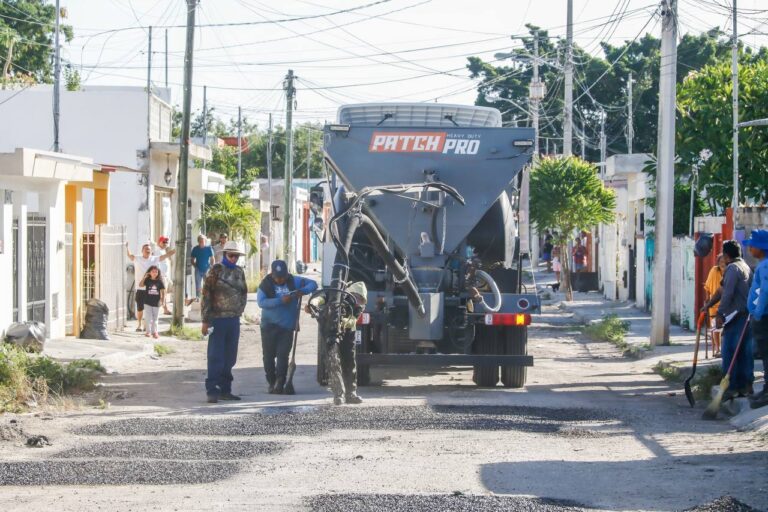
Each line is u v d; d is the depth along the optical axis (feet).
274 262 102.27
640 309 224.12
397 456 69.10
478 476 62.49
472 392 103.65
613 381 114.52
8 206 130.62
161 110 245.65
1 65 394.32
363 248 108.68
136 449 70.90
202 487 59.36
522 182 112.88
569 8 289.33
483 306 104.32
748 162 165.07
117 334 163.84
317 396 100.53
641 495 57.16
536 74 298.97
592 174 264.52
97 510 53.36
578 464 66.28
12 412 89.25
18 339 127.75
